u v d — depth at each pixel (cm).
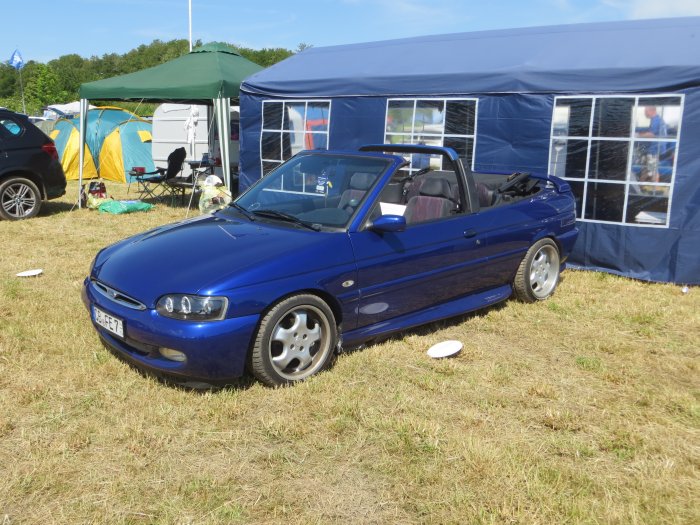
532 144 770
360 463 314
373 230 436
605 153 725
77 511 271
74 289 600
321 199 468
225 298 359
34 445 320
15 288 595
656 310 583
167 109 1562
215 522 265
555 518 274
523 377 428
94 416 352
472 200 520
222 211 493
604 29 827
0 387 385
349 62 987
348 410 364
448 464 313
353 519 272
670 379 432
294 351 395
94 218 1033
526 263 575
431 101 842
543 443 336
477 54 864
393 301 453
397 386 402
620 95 707
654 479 304
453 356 459
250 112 1031
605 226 729
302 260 392
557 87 744
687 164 677
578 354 475
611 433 350
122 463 307
